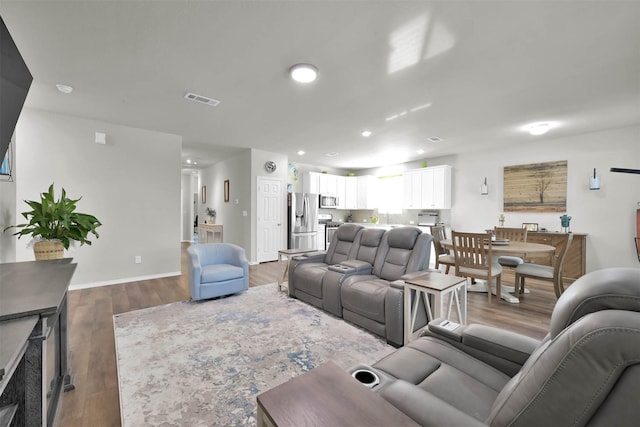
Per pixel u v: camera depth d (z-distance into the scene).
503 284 4.27
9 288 1.27
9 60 1.37
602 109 3.26
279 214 6.10
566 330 0.65
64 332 1.72
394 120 3.71
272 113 3.48
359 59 2.26
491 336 1.32
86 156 3.81
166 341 2.32
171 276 4.54
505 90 2.77
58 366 1.69
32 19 1.78
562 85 2.67
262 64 2.34
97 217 3.92
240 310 3.04
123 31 1.91
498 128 4.02
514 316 2.94
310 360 2.05
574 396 0.58
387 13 1.74
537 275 3.35
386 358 1.32
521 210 4.95
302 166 7.35
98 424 1.47
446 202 5.79
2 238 2.59
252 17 1.78
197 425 1.44
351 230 3.52
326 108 3.31
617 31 1.88
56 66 2.37
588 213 4.27
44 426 1.06
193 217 9.84
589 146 4.26
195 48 2.12
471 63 2.30
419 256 2.73
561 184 4.52
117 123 3.97
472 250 3.37
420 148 5.36
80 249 3.85
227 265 3.70
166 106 3.28
